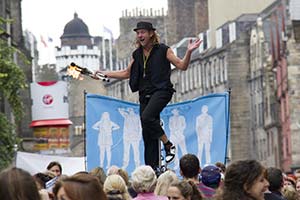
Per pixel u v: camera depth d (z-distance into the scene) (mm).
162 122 23562
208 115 23953
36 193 11844
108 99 24703
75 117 165375
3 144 65125
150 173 18000
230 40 136250
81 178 12328
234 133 134375
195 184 17703
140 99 20594
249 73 134125
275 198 17344
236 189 13812
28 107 105875
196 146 24000
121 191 17672
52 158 33969
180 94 151000
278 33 124625
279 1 123812
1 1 96688
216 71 141250
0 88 62938
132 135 24734
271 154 128250
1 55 63125
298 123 121000
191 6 166875
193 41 20125
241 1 143625
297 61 121312
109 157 24672
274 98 125812
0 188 11766
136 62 20547
